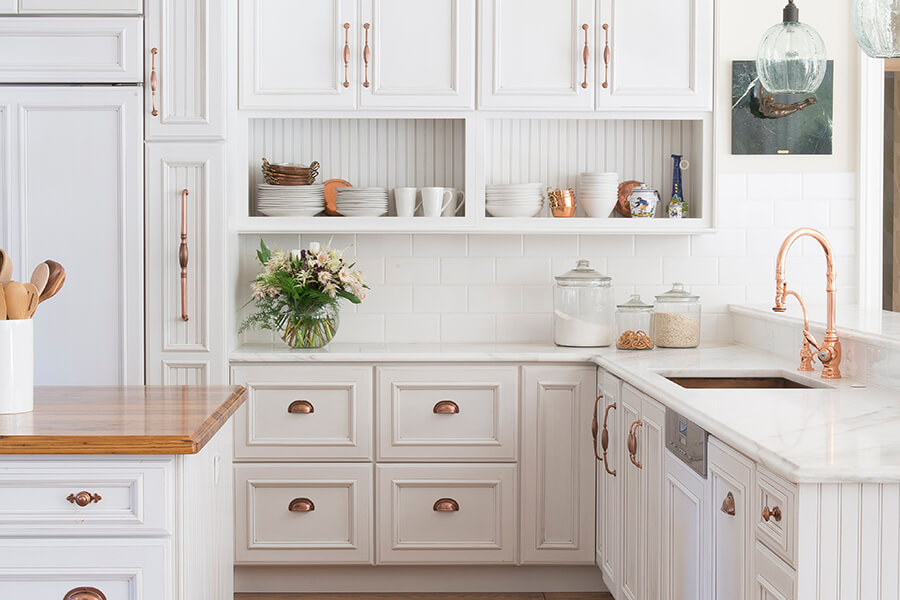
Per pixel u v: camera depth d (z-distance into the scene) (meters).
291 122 4.17
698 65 3.87
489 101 3.85
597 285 3.93
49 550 2.04
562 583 3.86
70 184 3.66
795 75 3.26
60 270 2.38
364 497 3.74
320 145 4.18
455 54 3.84
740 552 2.14
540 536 3.75
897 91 4.50
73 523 2.03
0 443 2.00
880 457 1.88
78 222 3.67
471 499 3.75
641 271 4.23
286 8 3.82
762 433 2.11
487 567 3.85
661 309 3.92
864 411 2.39
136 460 2.04
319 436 3.73
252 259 4.16
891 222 4.48
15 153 3.65
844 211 4.21
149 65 3.65
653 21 3.86
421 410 3.73
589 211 4.03
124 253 3.67
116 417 2.22
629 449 3.02
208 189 3.68
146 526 2.04
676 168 4.07
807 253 4.22
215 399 2.48
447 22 3.84
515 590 3.86
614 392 3.42
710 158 3.93
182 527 2.06
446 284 4.20
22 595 2.04
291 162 4.17
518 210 3.95
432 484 3.73
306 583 3.85
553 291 4.12
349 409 3.72
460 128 4.16
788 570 1.87
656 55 3.87
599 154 4.20
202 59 3.66
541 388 3.72
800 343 3.40
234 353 3.73
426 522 3.75
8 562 2.04
